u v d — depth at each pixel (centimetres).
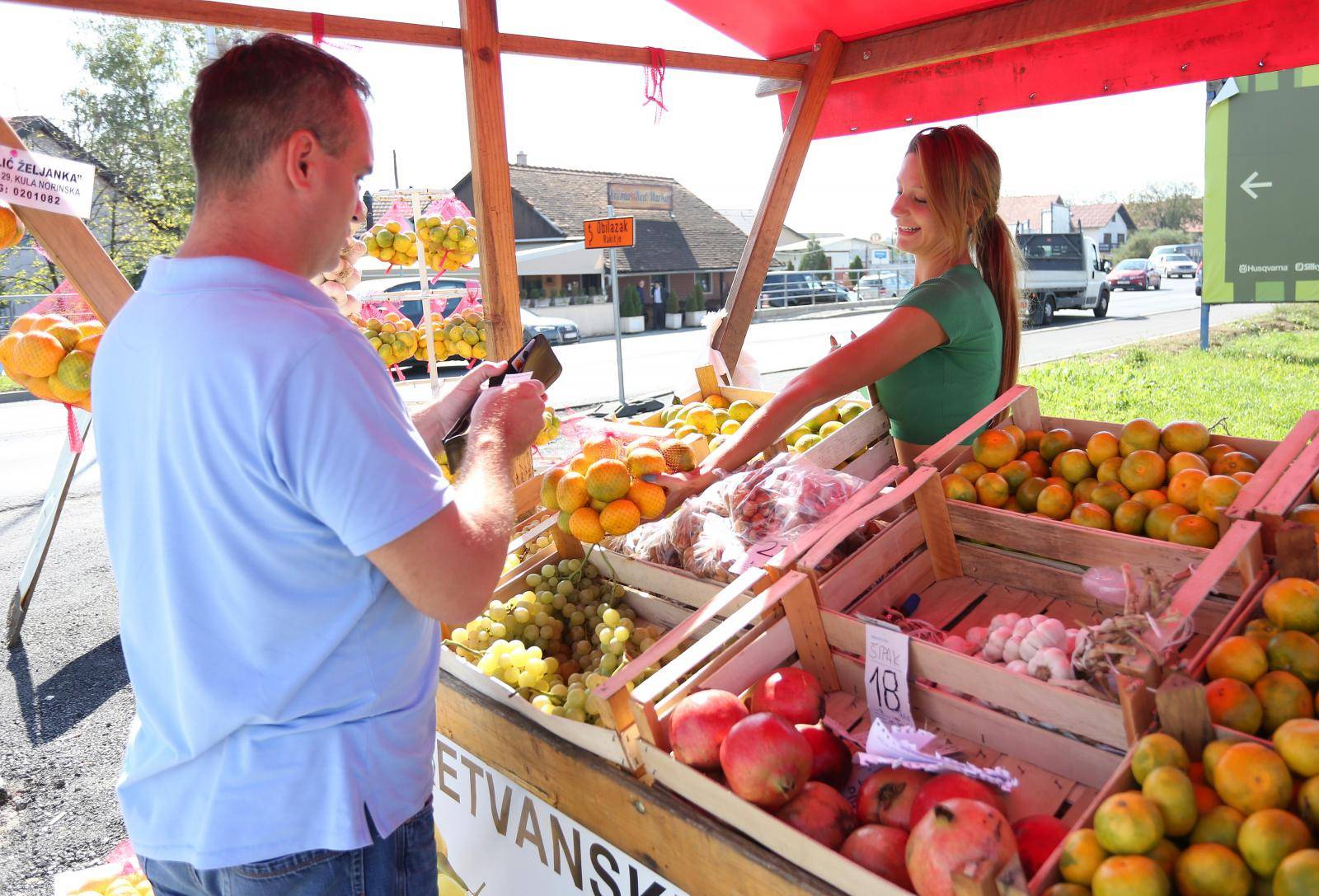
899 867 123
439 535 114
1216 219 848
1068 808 135
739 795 138
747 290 445
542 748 173
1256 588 154
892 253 4381
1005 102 382
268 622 116
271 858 121
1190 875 107
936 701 157
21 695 436
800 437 292
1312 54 303
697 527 216
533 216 3359
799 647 177
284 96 114
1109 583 169
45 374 289
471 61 313
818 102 434
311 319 112
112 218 2392
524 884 189
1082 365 1208
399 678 131
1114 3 334
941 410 245
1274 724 129
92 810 338
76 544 678
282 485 111
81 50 2395
